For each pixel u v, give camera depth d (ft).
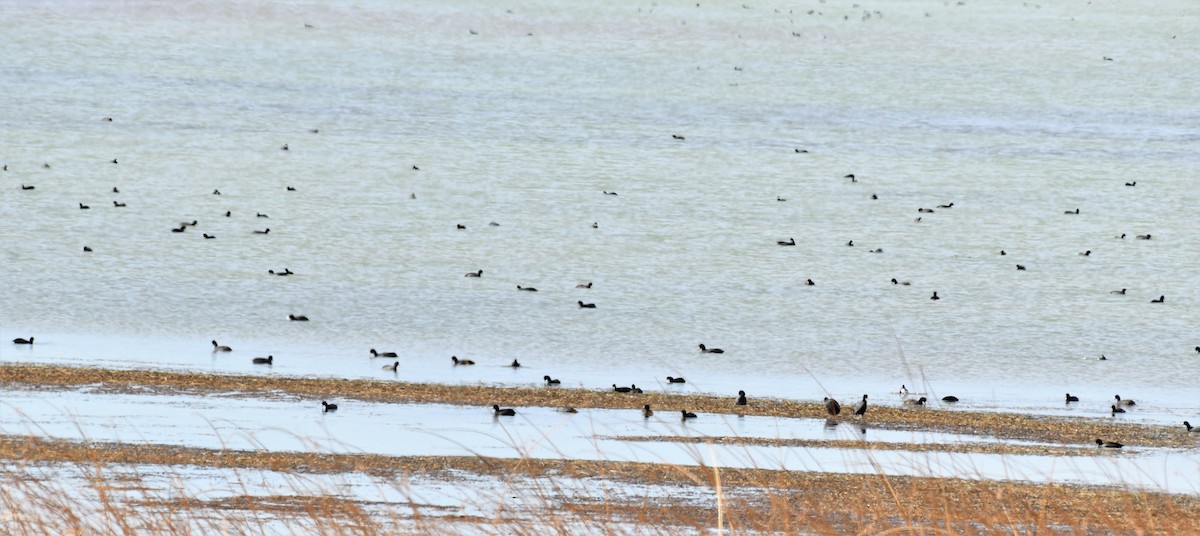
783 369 160.86
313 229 247.29
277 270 214.48
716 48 475.31
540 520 32.09
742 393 133.39
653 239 247.50
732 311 195.42
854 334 183.21
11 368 135.95
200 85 397.60
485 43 472.03
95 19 474.08
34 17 468.34
